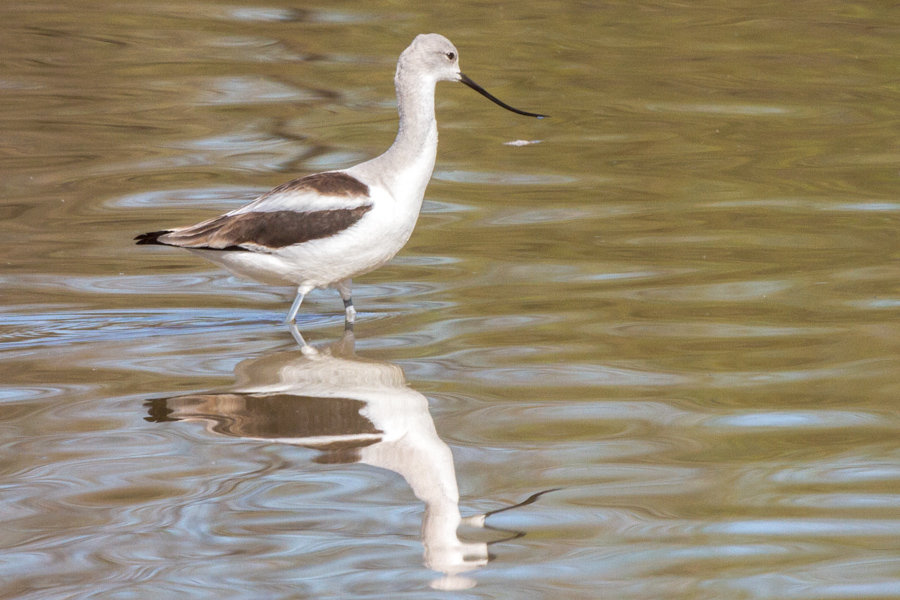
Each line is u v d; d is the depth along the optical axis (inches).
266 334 485.4
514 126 832.9
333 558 310.0
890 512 329.7
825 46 1027.9
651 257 569.9
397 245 496.4
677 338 466.0
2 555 312.0
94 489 347.6
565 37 1062.4
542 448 373.1
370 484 351.6
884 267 546.0
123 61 981.8
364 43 1040.2
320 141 788.0
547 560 308.0
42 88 906.7
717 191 681.6
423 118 498.3
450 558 308.5
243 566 306.8
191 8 1151.6
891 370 430.0
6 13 1115.3
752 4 1176.2
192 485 350.3
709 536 319.0
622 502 338.6
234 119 841.5
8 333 480.1
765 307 498.9
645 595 289.9
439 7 1160.8
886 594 289.4
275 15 1130.0
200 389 422.0
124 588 296.4
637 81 935.7
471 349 459.8
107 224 631.8
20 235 611.8
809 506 333.7
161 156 759.7
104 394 417.4
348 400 412.2
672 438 379.2
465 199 675.4
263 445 377.4
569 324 484.7
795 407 400.5
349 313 503.2
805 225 614.5
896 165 726.5
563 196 679.1
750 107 868.0
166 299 529.3
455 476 355.3
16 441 378.0
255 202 491.5
